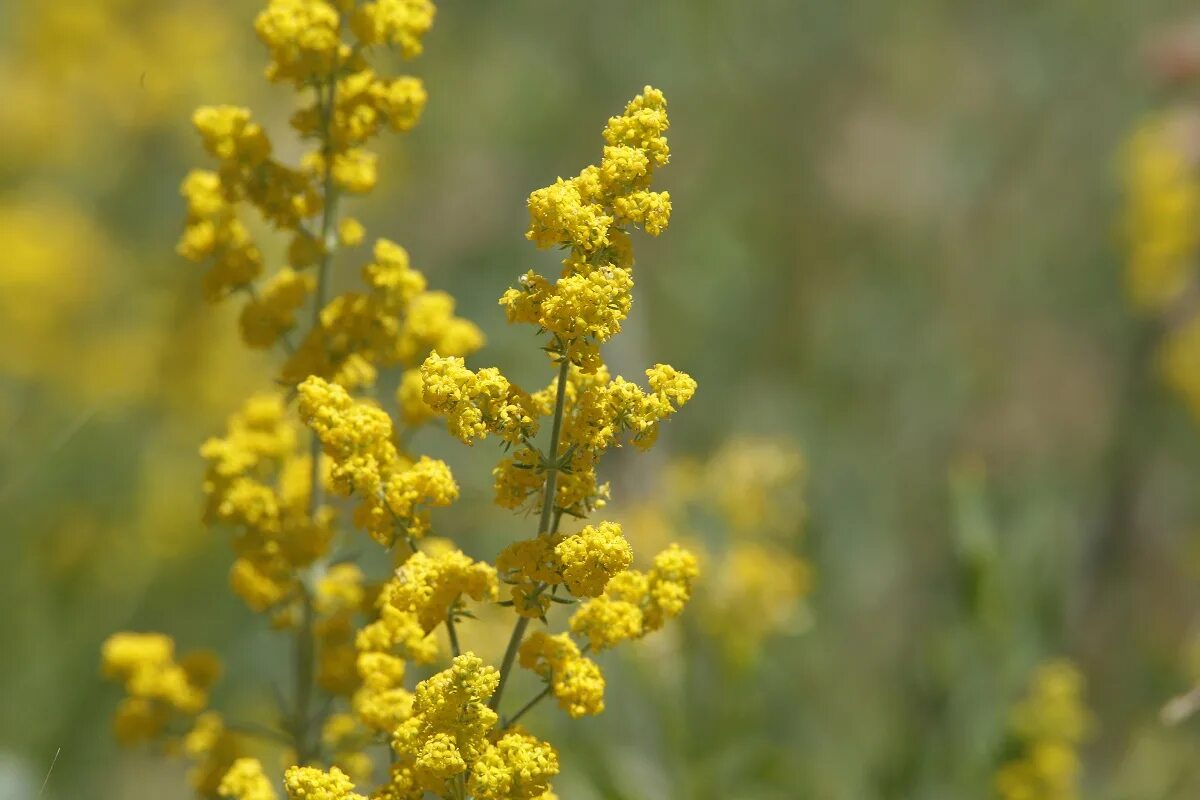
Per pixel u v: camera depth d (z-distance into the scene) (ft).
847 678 22.29
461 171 34.58
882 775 18.29
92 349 29.22
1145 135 29.68
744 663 17.94
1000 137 36.45
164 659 12.21
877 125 35.60
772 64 36.73
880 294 33.14
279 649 25.50
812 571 20.25
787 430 29.48
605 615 9.30
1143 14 37.68
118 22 35.55
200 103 35.86
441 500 9.27
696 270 32.01
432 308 11.72
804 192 34.86
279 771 21.24
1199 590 26.53
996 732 17.79
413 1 11.26
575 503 9.05
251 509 11.44
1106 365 32.24
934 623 23.30
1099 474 28.55
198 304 30.22
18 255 29.96
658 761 18.37
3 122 34.09
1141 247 29.12
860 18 37.65
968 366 32.12
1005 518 20.63
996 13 38.32
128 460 27.20
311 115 11.37
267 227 30.78
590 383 9.19
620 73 37.04
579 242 8.49
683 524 19.90
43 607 24.35
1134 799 21.54
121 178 34.71
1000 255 34.63
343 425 9.21
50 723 23.30
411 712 9.95
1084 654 25.71
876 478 28.66
